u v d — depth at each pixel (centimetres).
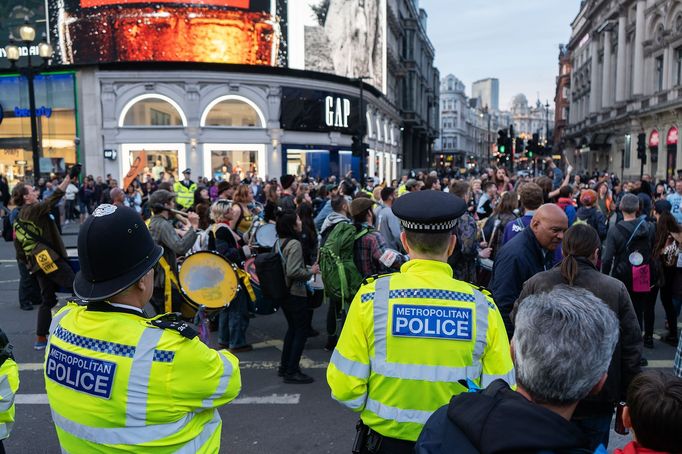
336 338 670
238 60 3117
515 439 134
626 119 4525
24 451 434
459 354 235
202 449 208
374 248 568
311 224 789
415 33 6588
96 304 202
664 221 647
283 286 551
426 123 7975
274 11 3200
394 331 238
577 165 7444
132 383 191
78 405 197
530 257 382
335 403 519
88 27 2991
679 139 3525
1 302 941
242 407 511
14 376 251
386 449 240
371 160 4378
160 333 196
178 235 666
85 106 3075
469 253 637
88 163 3097
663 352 657
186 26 3022
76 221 2241
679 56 3612
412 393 235
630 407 161
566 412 157
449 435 150
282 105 3278
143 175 3028
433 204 247
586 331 152
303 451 430
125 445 192
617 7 4866
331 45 3500
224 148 3195
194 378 197
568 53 9300
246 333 754
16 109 3092
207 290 584
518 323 164
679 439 151
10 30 3058
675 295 658
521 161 7144
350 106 3756
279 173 3300
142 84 3072
